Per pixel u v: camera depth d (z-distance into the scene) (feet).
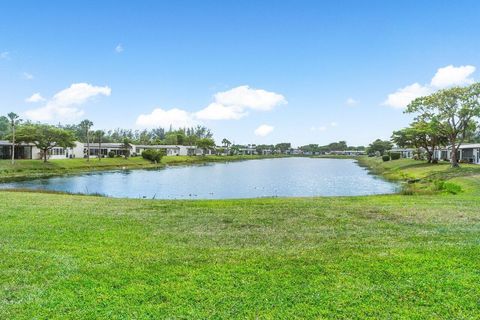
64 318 18.07
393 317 18.12
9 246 29.07
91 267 24.52
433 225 37.40
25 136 199.31
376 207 49.19
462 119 134.72
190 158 358.84
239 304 19.43
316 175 176.14
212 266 24.73
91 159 254.68
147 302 19.71
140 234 33.63
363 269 24.03
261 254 27.45
